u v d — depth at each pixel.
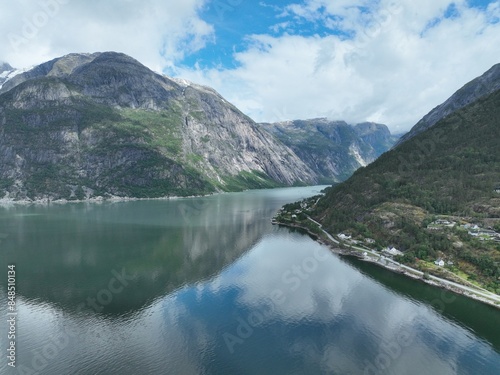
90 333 80.50
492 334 81.62
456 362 71.19
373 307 95.06
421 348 75.88
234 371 66.75
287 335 80.12
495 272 107.00
